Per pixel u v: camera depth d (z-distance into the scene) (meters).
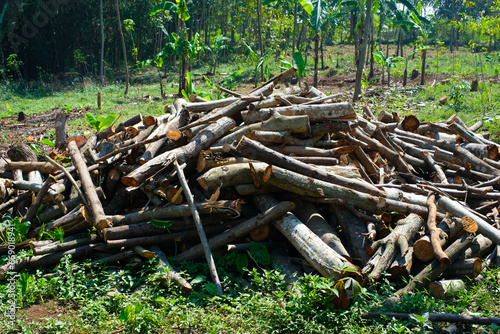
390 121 9.37
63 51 36.66
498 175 7.14
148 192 5.82
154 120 7.36
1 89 25.22
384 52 38.12
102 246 5.54
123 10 35.84
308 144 6.55
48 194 6.05
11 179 6.73
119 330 4.27
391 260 5.04
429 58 32.84
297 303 4.43
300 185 5.43
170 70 35.28
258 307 4.51
